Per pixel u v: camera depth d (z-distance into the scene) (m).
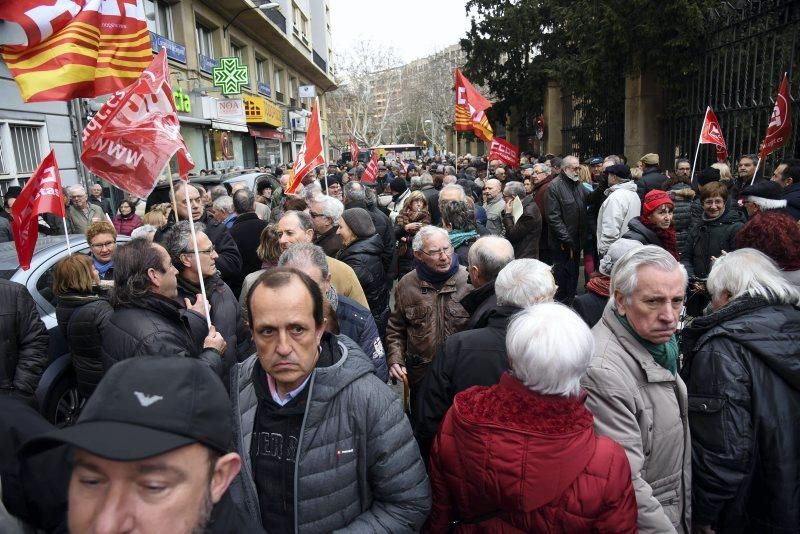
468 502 1.82
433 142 60.19
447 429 1.92
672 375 2.08
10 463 1.38
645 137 12.62
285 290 1.76
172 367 1.10
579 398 1.79
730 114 9.36
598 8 12.39
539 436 1.67
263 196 9.72
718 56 9.94
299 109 38.66
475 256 3.01
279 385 1.89
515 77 24.69
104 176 3.44
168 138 3.51
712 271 2.41
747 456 2.04
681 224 5.79
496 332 2.49
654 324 2.00
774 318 2.13
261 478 1.86
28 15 3.76
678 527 2.08
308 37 40.59
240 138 26.11
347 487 1.83
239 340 3.61
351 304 3.17
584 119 16.47
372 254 4.42
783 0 7.93
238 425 1.89
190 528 1.07
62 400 4.25
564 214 6.95
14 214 4.04
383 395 1.90
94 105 11.68
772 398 2.04
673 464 2.07
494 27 23.88
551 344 1.71
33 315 3.33
